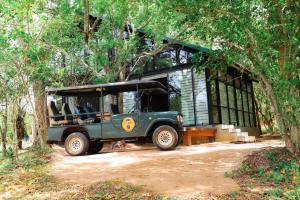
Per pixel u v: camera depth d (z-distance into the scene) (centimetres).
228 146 1151
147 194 587
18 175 806
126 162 890
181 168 776
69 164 926
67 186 678
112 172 773
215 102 1572
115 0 1262
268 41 751
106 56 1440
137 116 1110
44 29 1217
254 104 2166
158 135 1096
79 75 1553
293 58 759
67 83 1518
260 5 771
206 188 611
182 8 733
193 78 1573
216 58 1023
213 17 753
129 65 1716
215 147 1130
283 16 774
